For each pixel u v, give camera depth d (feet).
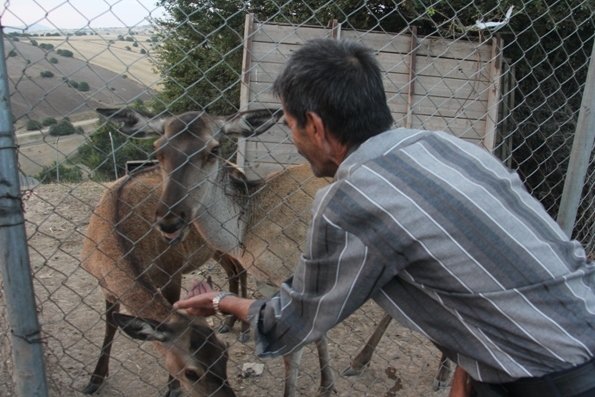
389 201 4.92
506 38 18.99
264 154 15.75
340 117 5.36
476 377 5.60
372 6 18.63
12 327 6.13
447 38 17.25
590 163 13.03
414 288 5.30
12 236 5.85
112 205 11.40
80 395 11.58
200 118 10.76
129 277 10.18
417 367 13.60
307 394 12.47
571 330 5.14
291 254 12.25
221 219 11.76
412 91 16.81
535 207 5.55
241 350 14.08
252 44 15.03
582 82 19.11
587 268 5.61
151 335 9.19
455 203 4.99
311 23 16.52
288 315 5.70
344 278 5.13
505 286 5.02
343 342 14.53
